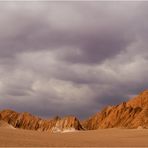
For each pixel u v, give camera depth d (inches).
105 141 2652.6
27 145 2191.2
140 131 3378.4
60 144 2332.7
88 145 2346.2
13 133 2738.7
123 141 2659.9
